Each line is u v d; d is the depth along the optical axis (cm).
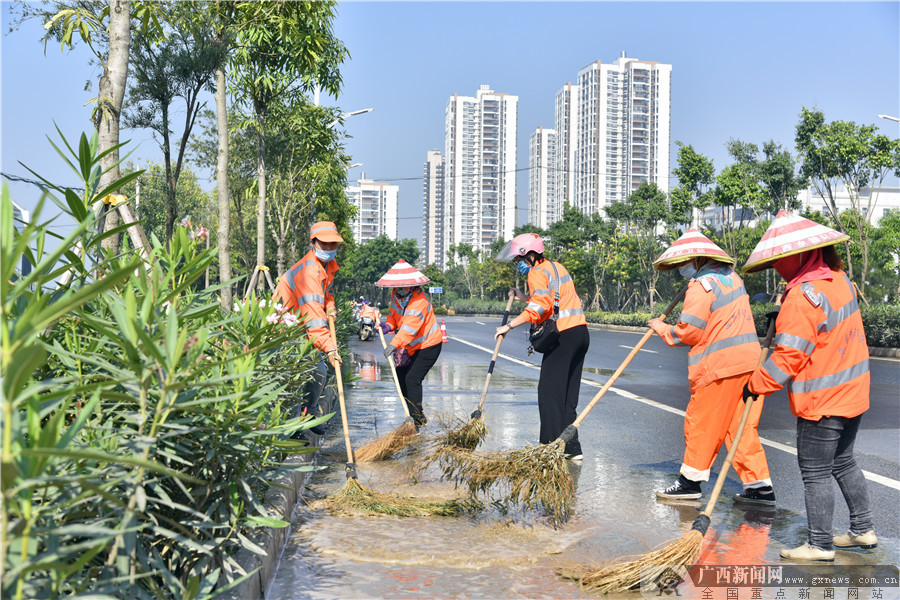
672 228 4109
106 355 258
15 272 221
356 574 351
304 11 1109
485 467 470
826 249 397
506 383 1234
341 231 2548
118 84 533
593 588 340
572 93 12606
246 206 2162
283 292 591
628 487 539
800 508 487
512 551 388
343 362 1179
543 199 13712
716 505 493
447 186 15338
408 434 634
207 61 738
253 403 279
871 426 820
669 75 12031
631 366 1555
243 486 279
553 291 620
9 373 140
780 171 3136
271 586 333
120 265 275
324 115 1727
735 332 485
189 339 220
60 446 171
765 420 864
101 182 522
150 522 243
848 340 382
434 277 9212
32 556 166
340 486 527
